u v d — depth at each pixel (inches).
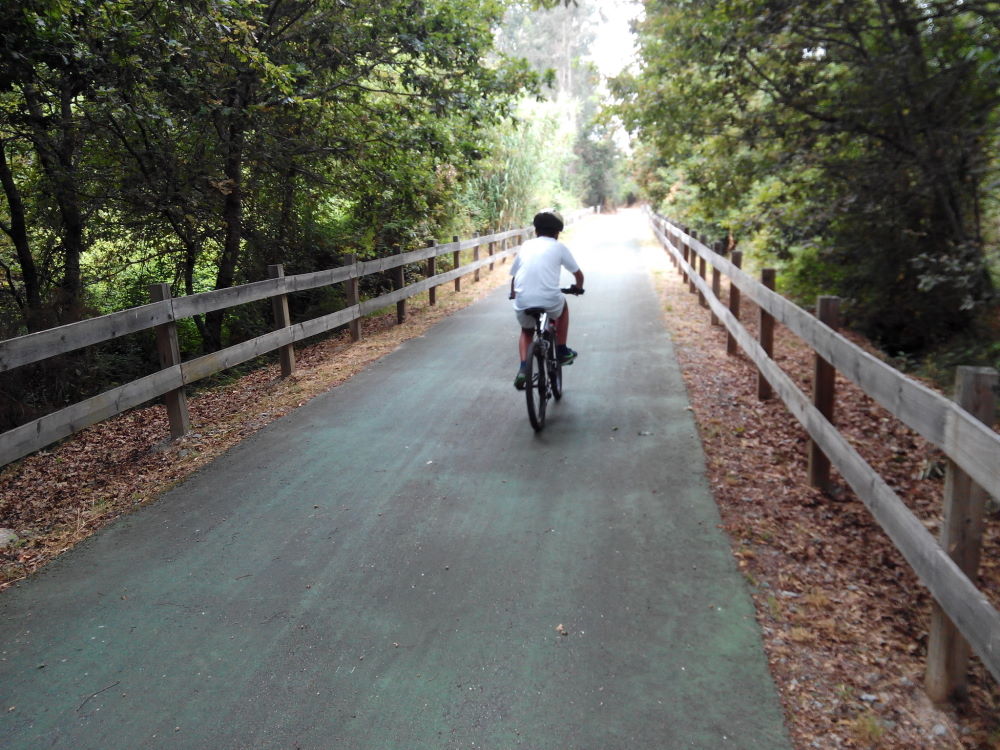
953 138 304.5
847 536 151.8
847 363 136.8
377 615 128.0
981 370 86.4
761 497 169.3
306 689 109.4
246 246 435.5
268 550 153.5
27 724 103.9
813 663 111.5
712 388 258.4
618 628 121.2
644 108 414.6
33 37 246.2
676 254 571.8
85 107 320.8
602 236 1142.3
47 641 124.2
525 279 221.3
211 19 284.4
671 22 362.6
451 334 385.4
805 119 352.2
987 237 339.9
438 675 111.3
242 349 261.4
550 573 139.4
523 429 224.2
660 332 360.2
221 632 124.8
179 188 359.9
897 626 121.1
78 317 333.1
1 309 323.3
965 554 92.1
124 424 268.8
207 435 230.7
